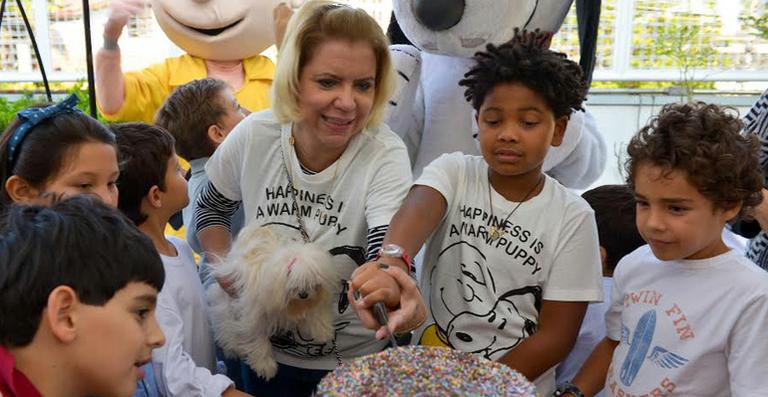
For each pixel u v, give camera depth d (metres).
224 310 1.36
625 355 1.17
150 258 0.90
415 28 1.77
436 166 1.30
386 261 1.10
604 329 1.43
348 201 1.31
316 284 1.21
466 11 1.69
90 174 1.17
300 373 1.38
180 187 1.40
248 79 2.63
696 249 1.09
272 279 1.21
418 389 0.80
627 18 3.73
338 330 1.33
